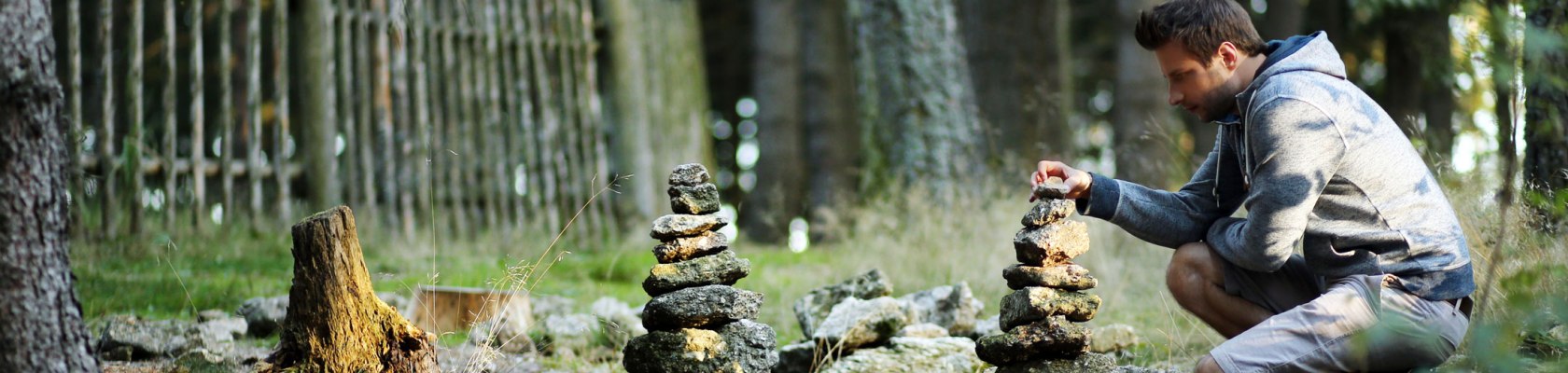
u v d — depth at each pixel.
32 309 2.29
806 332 4.55
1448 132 8.97
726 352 2.86
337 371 2.73
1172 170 8.32
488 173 7.80
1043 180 3.12
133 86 6.30
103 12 6.14
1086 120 17.83
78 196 5.76
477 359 3.50
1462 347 3.25
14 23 2.26
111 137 6.16
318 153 7.14
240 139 12.30
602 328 4.34
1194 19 2.86
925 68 9.08
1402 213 2.74
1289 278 3.08
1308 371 2.71
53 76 2.36
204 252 6.11
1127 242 6.12
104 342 3.70
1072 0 16.62
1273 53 2.85
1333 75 2.82
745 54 17.23
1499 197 3.60
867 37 9.67
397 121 7.35
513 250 7.14
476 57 7.86
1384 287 2.71
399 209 7.31
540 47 8.32
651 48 9.16
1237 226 3.01
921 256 6.44
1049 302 2.80
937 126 9.01
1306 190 2.72
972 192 7.75
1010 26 10.33
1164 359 4.09
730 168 18.14
